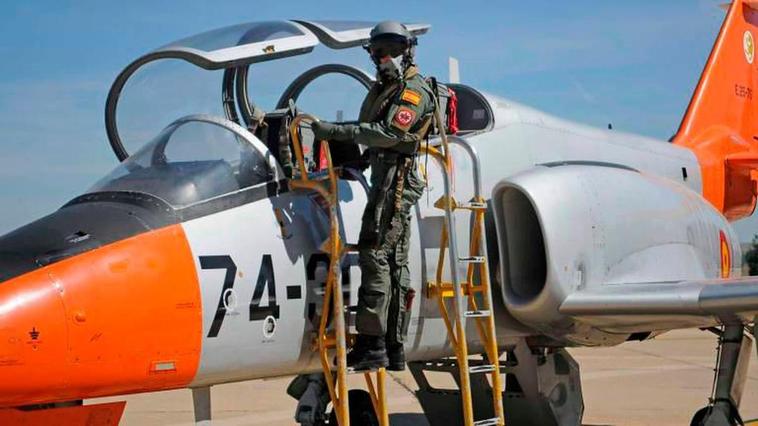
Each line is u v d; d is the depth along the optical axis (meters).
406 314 5.89
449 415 8.13
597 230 7.21
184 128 5.91
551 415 7.87
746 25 12.79
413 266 6.36
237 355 5.48
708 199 10.70
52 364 4.72
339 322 5.40
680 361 15.81
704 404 11.24
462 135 7.21
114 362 4.94
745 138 12.53
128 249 5.10
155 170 5.71
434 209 6.56
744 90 12.57
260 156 5.84
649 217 7.82
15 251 4.97
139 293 5.02
